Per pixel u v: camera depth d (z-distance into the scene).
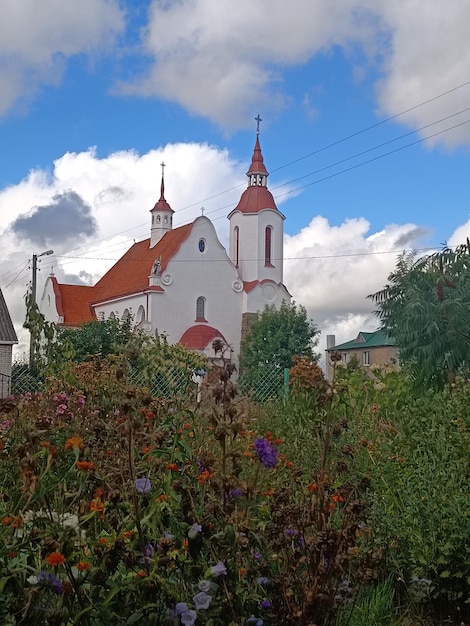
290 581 3.23
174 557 2.98
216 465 3.50
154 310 57.03
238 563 3.18
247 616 3.10
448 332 9.88
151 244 66.69
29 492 2.91
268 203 64.38
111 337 28.89
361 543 4.30
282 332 54.38
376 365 10.89
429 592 4.29
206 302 59.28
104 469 3.62
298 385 8.17
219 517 3.17
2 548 2.68
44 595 2.60
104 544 2.81
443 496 4.52
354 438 6.05
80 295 66.44
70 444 2.90
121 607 2.80
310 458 5.35
